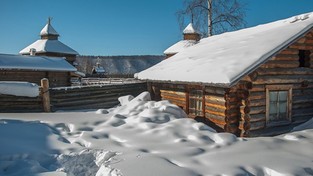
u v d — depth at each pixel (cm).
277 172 486
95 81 3197
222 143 648
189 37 3331
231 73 848
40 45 3747
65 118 900
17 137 684
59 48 3791
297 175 477
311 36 1052
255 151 593
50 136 711
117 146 636
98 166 552
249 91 924
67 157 586
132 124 820
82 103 1280
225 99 934
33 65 2170
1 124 772
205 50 1411
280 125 997
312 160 543
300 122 1047
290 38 928
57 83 2377
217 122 984
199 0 2158
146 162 523
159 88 1388
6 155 585
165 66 1428
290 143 655
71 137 717
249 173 493
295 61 1027
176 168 497
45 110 1118
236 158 549
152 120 850
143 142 661
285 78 1005
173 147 621
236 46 1176
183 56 1510
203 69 1023
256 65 868
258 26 1430
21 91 1085
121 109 1057
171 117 888
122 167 504
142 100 1123
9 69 2030
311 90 1073
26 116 945
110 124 825
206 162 531
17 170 541
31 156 592
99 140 680
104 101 1391
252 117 946
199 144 644
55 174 525
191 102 1152
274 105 998
